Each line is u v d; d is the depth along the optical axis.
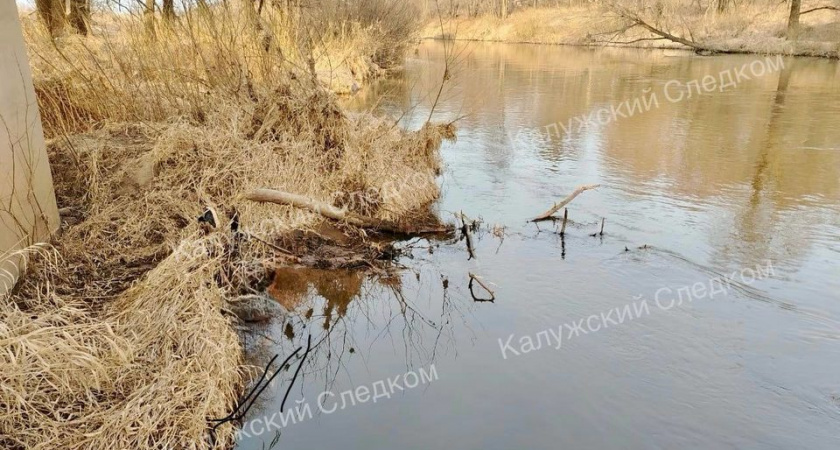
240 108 6.50
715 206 6.58
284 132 6.31
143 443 2.73
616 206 6.62
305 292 4.77
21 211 3.89
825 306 4.40
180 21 7.14
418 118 11.42
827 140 9.41
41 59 6.50
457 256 5.41
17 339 2.73
